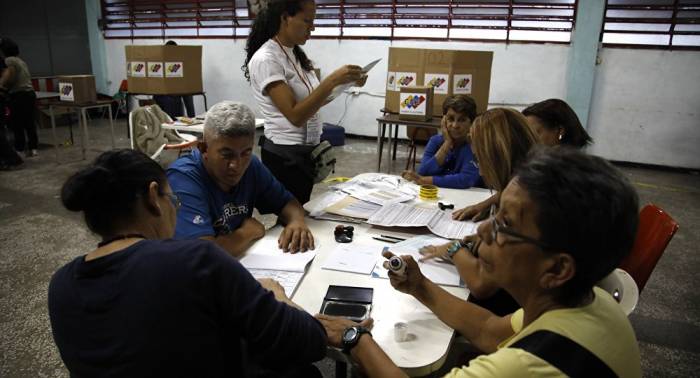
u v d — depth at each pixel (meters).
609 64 5.41
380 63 6.39
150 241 0.79
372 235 1.54
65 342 0.77
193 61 6.25
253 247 1.42
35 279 2.62
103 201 0.79
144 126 4.04
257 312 0.79
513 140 1.31
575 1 5.34
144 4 7.68
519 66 5.77
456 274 1.28
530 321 0.71
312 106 1.67
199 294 0.75
